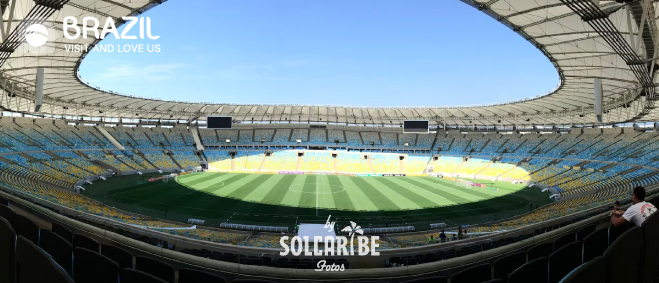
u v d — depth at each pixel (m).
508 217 29.78
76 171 45.50
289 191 41.25
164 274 5.25
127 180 46.62
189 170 61.38
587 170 48.16
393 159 69.19
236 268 7.74
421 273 7.98
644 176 38.56
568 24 20.70
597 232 5.78
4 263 3.62
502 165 60.16
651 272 3.57
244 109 64.56
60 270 3.08
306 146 73.69
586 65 26.89
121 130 66.69
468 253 11.09
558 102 43.97
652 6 14.59
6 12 18.05
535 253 6.48
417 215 30.33
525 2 19.02
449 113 61.12
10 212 6.37
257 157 68.44
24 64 28.45
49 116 59.72
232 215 29.05
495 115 59.72
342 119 74.56
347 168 65.81
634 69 16.88
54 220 10.76
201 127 75.44
